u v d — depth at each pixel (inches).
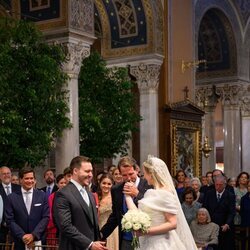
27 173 318.7
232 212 438.6
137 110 740.7
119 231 275.1
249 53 992.9
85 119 579.8
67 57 571.2
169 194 226.8
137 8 723.4
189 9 792.9
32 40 486.6
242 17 969.5
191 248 231.1
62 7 578.6
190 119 772.0
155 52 720.3
